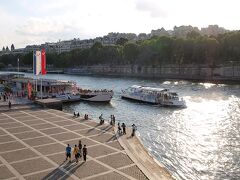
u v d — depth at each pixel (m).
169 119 89.81
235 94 133.25
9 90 134.62
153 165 47.97
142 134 73.62
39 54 98.88
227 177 49.06
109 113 99.88
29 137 59.59
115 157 48.91
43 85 127.31
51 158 48.38
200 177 49.22
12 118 76.62
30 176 41.81
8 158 48.47
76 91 129.38
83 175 42.12
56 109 93.25
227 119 88.50
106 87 177.62
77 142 56.41
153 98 117.44
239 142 66.62
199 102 116.62
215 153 60.00
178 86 169.62
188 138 70.19
